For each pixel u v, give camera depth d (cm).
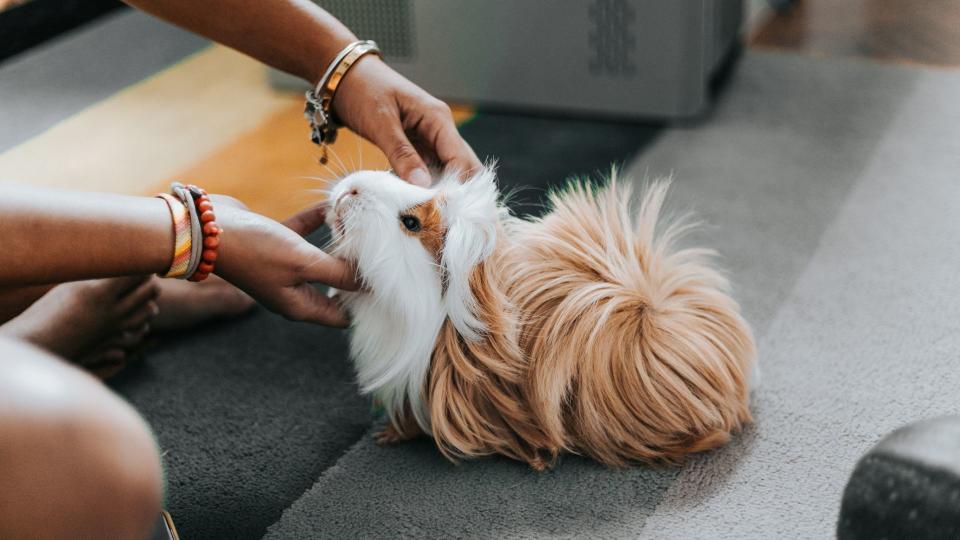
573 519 86
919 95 163
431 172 100
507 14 163
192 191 79
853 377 101
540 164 150
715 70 171
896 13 196
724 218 133
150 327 117
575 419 92
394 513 89
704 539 82
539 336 89
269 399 107
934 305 112
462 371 89
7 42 204
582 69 164
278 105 178
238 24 99
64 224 72
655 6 154
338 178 99
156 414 105
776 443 93
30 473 40
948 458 61
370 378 94
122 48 206
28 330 95
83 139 169
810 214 133
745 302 116
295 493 93
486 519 87
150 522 45
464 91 173
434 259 88
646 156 152
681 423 90
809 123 158
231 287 121
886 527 63
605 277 92
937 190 136
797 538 81
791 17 199
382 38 174
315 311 90
